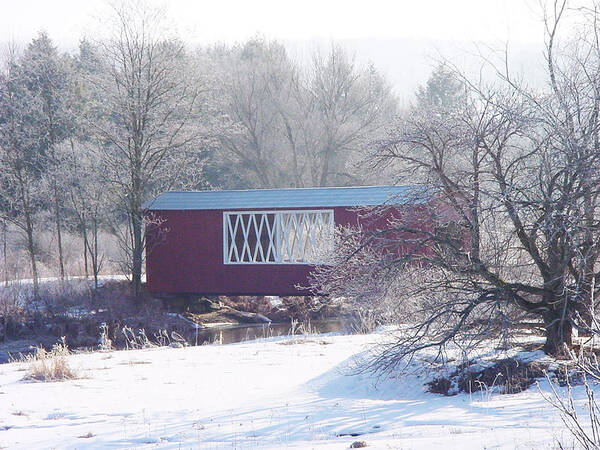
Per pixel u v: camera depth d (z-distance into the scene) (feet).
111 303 171.12
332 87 297.53
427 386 69.41
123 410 63.93
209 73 205.26
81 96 222.28
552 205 64.18
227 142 288.51
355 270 76.54
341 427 52.90
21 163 190.90
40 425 58.75
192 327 169.58
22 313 160.04
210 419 58.34
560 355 69.00
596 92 65.31
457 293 70.44
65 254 225.76
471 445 40.57
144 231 179.83
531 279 75.10
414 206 72.79
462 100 69.82
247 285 170.81
